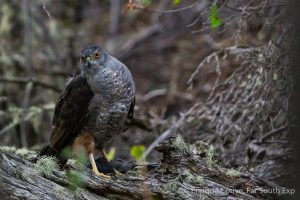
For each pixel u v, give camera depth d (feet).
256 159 37.09
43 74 59.11
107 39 66.03
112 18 66.59
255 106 38.14
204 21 41.32
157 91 55.16
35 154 36.24
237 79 40.29
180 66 59.52
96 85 34.27
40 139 51.13
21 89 55.77
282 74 36.58
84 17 69.26
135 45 63.98
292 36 33.30
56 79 59.00
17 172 29.53
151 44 63.98
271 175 35.60
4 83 55.77
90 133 34.91
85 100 34.50
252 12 38.88
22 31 62.75
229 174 30.81
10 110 48.57
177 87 57.31
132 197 29.89
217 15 38.14
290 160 33.60
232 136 39.70
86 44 64.28
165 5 64.44
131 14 68.18
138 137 46.62
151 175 30.94
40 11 65.31
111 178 31.17
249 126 38.60
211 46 50.62
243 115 38.88
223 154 38.75
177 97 54.03
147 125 47.06
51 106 47.80
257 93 38.47
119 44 64.90
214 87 40.42
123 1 69.72
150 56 63.26
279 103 37.42
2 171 29.12
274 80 37.22
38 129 51.13
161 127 46.60
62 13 68.13
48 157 31.58
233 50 39.29
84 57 34.19
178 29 63.67
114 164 34.76
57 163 32.04
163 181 30.25
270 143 37.22
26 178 29.50
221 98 40.19
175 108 52.80
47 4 62.90
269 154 36.76
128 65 62.49
